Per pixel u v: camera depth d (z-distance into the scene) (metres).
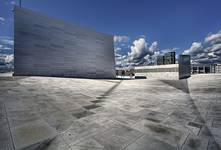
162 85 16.20
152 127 4.07
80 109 5.89
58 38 23.64
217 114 5.29
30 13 20.39
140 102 7.39
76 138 3.35
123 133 3.67
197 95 9.59
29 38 20.11
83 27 27.88
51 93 9.23
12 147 2.88
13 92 8.69
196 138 3.42
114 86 15.16
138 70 39.97
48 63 22.05
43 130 3.73
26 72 19.50
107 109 5.95
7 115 4.78
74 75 25.69
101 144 3.11
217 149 2.95
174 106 6.54
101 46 31.36
